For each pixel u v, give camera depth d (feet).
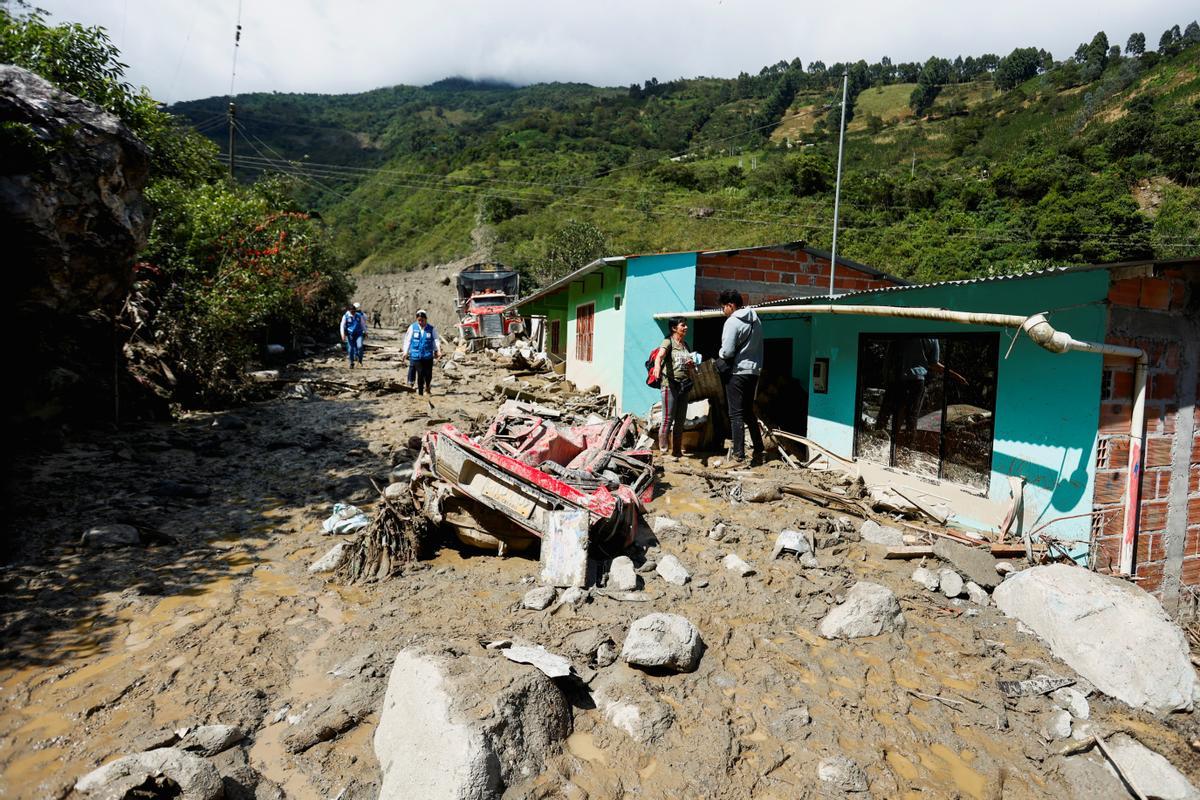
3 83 18.26
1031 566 14.70
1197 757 9.41
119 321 30.78
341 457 25.61
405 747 8.27
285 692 10.34
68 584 13.84
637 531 17.76
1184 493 16.35
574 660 11.14
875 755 9.26
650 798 8.26
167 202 35.94
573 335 50.14
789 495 21.26
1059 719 10.10
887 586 14.64
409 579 14.64
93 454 23.70
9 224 17.88
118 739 8.97
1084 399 15.14
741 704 10.32
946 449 19.33
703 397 27.61
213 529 17.58
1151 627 11.17
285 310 54.85
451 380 50.55
